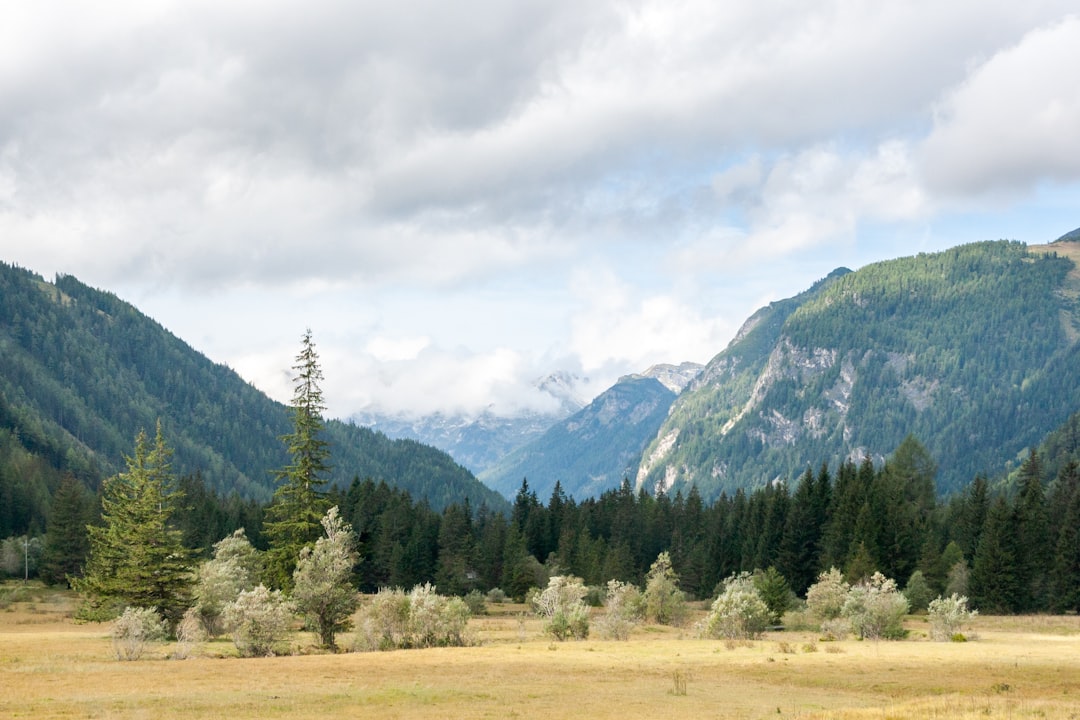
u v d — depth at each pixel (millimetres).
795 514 142625
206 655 57469
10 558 142000
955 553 125688
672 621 99062
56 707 33125
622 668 49281
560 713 33906
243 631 58656
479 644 67062
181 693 37562
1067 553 115625
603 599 117250
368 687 40250
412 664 50500
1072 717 30281
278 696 37000
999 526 115938
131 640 54219
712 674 47531
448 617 66812
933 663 51656
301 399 83500
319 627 67062
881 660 53406
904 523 129875
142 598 74188
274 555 80188
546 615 82625
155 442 79875
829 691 41844
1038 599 118500
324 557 66062
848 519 137625
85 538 132500
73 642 64312
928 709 32656
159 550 75188
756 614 76875
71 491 135500
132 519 78500
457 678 44219
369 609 66625
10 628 83062
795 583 139375
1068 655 57062
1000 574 112938
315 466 82688
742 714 34000
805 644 64875
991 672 47500
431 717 32500
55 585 131500
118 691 38125
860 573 118875
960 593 115875
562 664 51000
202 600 74000
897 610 75438
